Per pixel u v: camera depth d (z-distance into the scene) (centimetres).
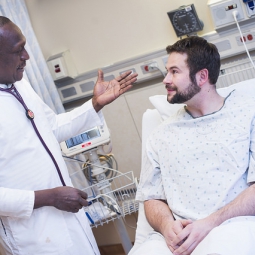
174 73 195
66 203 187
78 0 326
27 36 308
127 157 335
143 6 313
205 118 194
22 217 186
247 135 184
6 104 190
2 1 296
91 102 219
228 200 180
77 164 297
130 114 326
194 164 189
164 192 200
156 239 187
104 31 326
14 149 187
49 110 218
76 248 198
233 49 291
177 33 294
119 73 319
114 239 346
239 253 146
